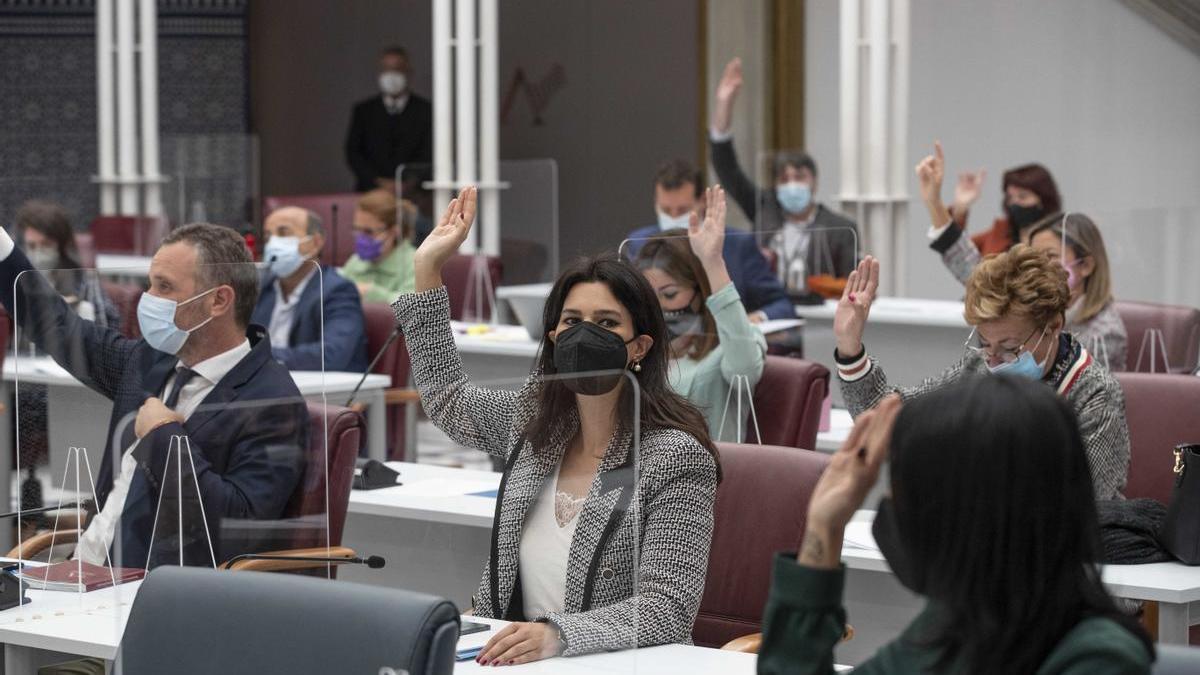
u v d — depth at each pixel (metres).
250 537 7.17
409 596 5.46
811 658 4.19
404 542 9.42
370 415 14.25
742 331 10.53
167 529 7.11
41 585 7.62
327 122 30.56
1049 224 13.08
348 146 26.56
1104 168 24.28
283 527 7.26
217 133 30.34
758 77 26.08
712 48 26.30
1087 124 24.34
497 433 7.77
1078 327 12.65
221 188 26.28
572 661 6.40
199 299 7.66
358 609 5.47
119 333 7.73
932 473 3.94
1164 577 8.14
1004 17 24.67
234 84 30.42
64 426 7.75
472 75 21.59
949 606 3.94
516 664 6.34
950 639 3.97
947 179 25.17
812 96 25.81
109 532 7.42
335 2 30.36
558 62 28.83
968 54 24.94
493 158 21.50
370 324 15.24
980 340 9.39
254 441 7.20
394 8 29.97
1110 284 12.66
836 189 25.62
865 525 9.10
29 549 7.74
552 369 7.41
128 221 23.67
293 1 30.61
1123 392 9.81
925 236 25.11
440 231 8.13
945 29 25.05
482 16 21.48
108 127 24.92
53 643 7.09
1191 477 8.38
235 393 7.67
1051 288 8.57
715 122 20.58
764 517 8.00
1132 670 3.78
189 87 30.14
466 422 7.88
